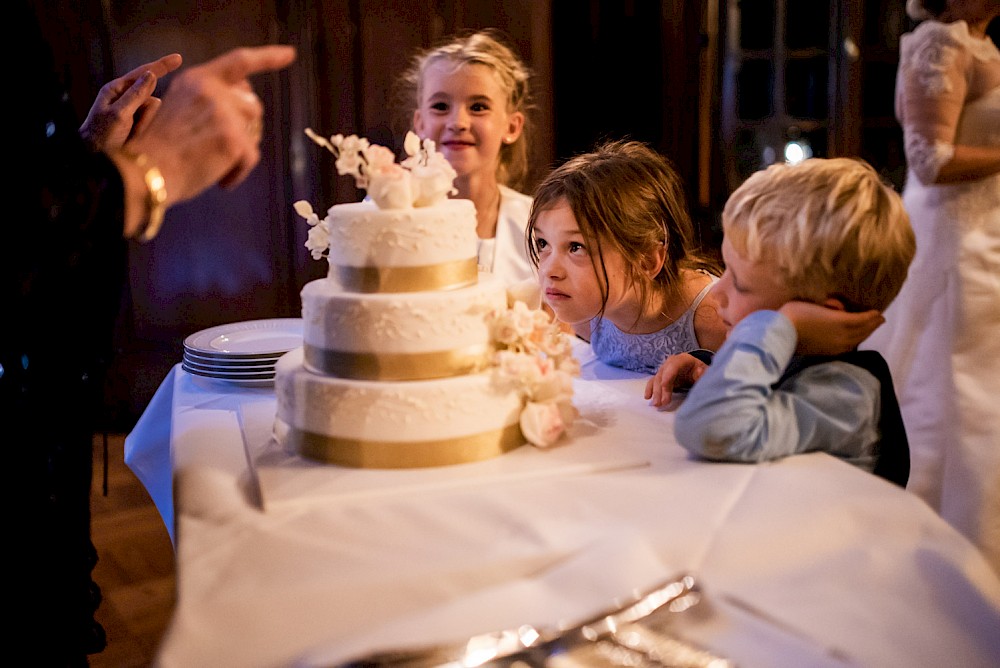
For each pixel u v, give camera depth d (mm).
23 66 879
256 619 780
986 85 2131
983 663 784
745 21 4383
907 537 918
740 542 887
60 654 1016
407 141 1230
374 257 1107
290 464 1115
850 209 1101
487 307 1146
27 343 898
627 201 1528
